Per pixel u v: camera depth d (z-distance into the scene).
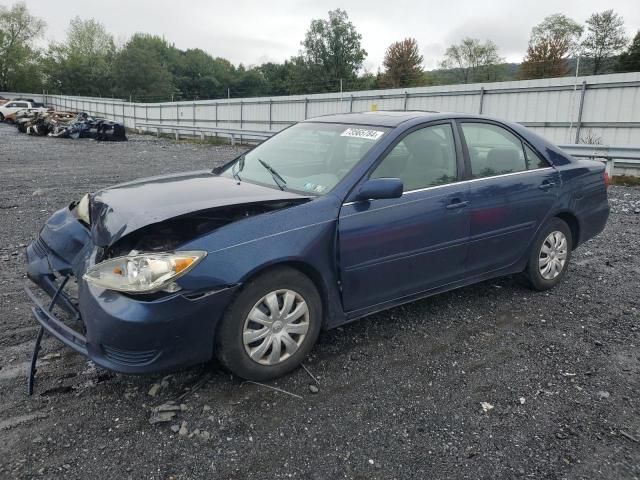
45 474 2.42
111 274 2.79
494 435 2.77
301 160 4.01
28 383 3.13
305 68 70.75
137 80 77.38
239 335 3.03
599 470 2.51
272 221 3.14
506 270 4.53
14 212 8.12
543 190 4.57
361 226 3.45
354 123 4.17
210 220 3.09
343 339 3.83
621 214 8.73
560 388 3.24
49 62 79.44
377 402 3.05
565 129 17.42
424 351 3.68
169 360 2.84
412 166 3.83
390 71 63.44
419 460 2.57
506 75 58.25
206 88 95.12
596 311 4.45
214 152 20.67
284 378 3.27
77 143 24.05
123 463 2.50
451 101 20.81
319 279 3.34
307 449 2.63
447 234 3.92
